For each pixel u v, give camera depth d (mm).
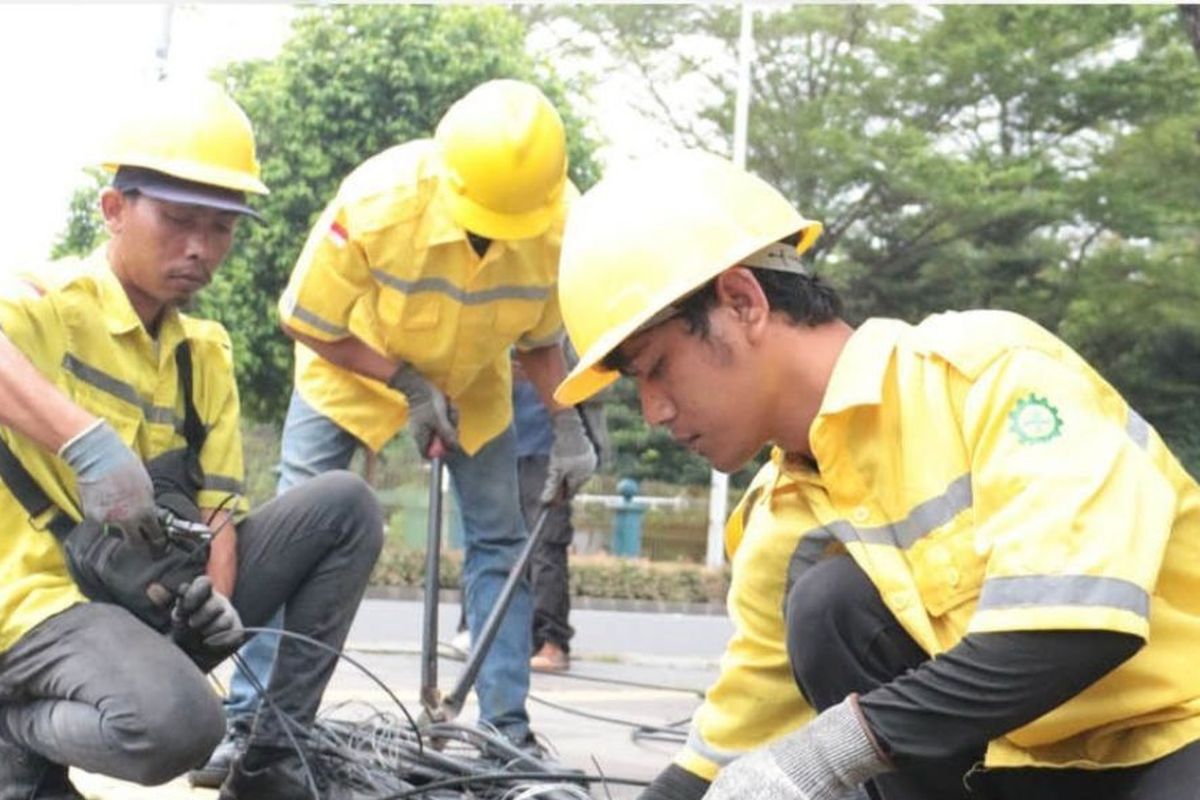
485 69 20688
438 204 4293
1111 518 2100
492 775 3861
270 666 4223
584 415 4797
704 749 2766
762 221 2328
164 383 3467
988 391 2248
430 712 4570
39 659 3145
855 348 2330
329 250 4312
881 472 2342
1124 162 22562
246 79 20844
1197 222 22188
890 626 2486
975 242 23406
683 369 2316
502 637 4691
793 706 2742
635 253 2307
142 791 3986
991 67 22766
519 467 6570
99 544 3209
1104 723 2297
